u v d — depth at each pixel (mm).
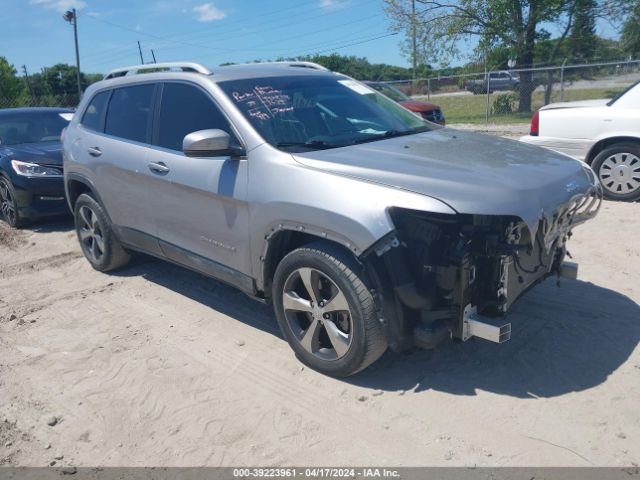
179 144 4457
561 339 3998
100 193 5348
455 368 3729
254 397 3551
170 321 4668
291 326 3807
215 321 4617
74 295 5352
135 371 3928
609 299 4574
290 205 3531
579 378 3551
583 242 5961
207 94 4266
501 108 23625
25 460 3121
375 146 3902
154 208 4707
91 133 5453
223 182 3984
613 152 7441
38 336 4551
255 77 4453
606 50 27422
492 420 3207
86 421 3426
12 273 6125
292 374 3770
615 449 2932
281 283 3752
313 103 4383
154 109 4746
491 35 26062
